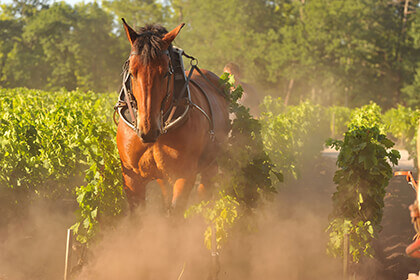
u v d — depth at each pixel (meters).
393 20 101.25
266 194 9.68
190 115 7.91
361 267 8.79
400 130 33.59
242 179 9.16
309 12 87.62
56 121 11.86
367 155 8.50
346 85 88.31
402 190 16.91
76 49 103.94
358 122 17.44
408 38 98.94
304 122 21.59
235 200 8.98
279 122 16.28
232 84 10.42
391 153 8.73
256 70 91.62
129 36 6.93
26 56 102.38
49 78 107.00
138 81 6.68
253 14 95.00
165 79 6.97
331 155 26.28
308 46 87.69
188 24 104.12
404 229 12.23
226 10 94.44
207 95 9.16
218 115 9.27
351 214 8.70
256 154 9.53
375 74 97.25
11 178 10.88
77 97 22.62
